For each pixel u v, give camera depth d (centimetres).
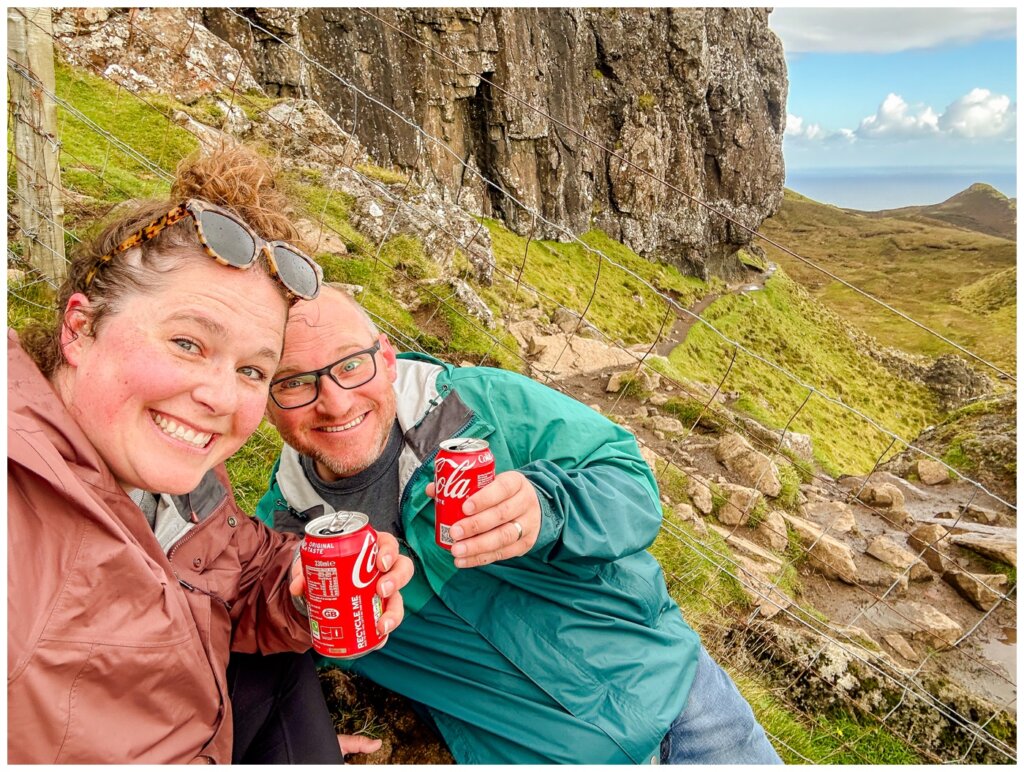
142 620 52
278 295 58
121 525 51
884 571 270
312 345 72
